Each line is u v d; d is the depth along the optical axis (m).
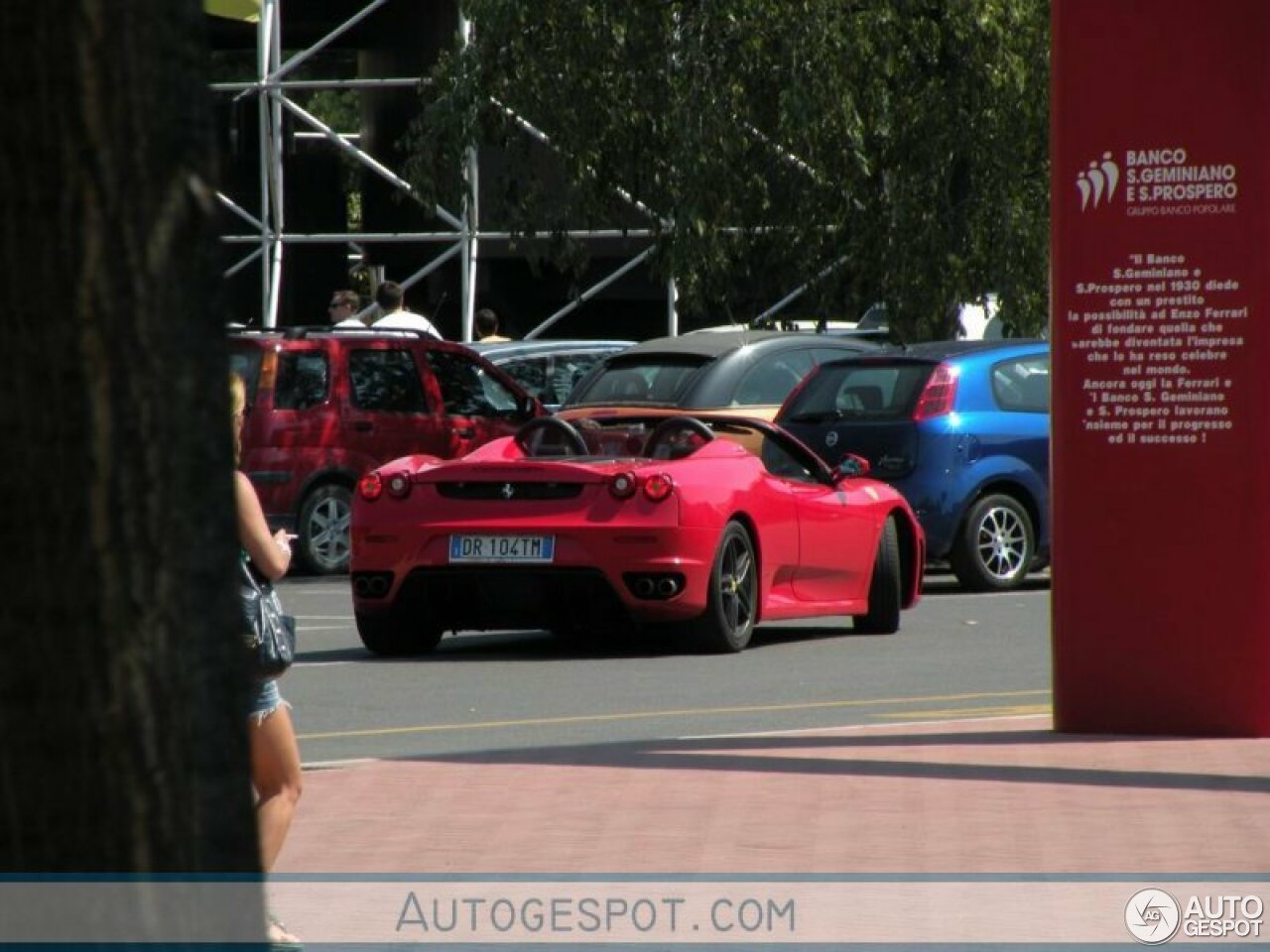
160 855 6.38
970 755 20.97
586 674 29.47
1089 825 17.22
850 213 60.19
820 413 42.84
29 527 6.25
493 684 28.44
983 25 57.88
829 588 33.75
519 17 58.94
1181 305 21.56
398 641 32.12
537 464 30.88
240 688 6.54
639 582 30.38
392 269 85.06
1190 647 21.97
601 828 17.34
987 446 42.28
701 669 29.95
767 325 63.03
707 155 57.53
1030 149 59.38
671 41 58.50
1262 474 21.64
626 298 82.62
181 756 6.41
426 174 60.69
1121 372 21.88
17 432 6.23
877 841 16.66
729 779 19.59
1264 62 21.22
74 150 6.26
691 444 32.59
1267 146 21.25
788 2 57.91
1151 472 21.92
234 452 6.78
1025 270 59.50
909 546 35.94
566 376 54.28
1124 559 22.09
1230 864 15.68
